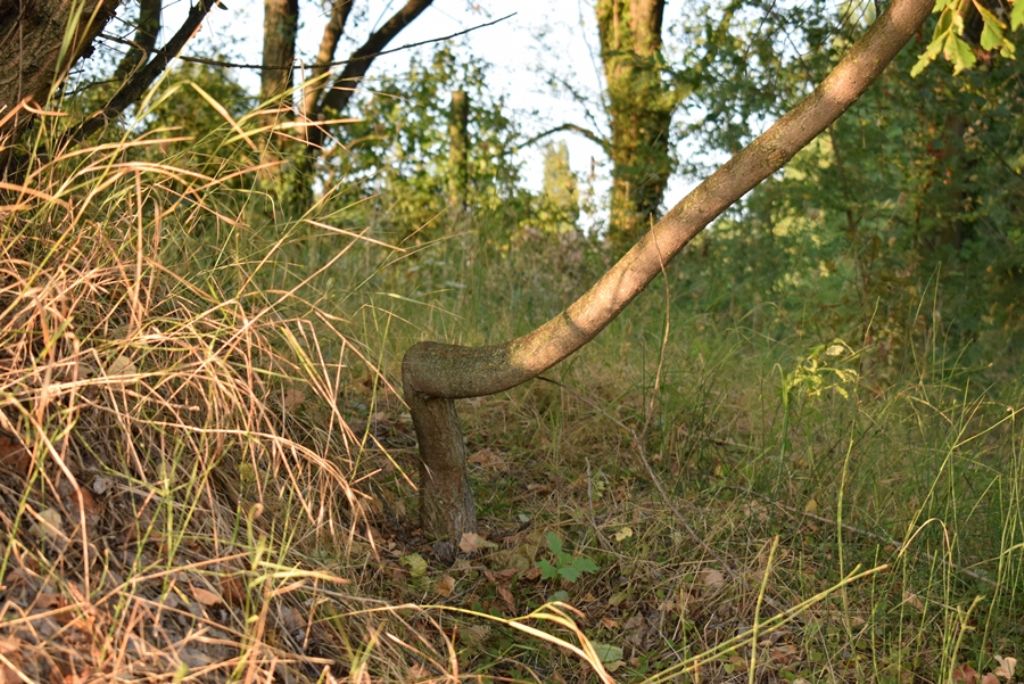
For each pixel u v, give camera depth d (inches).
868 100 293.9
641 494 175.5
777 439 190.4
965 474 174.9
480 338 221.1
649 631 141.9
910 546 162.7
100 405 111.1
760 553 157.1
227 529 114.8
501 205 369.4
